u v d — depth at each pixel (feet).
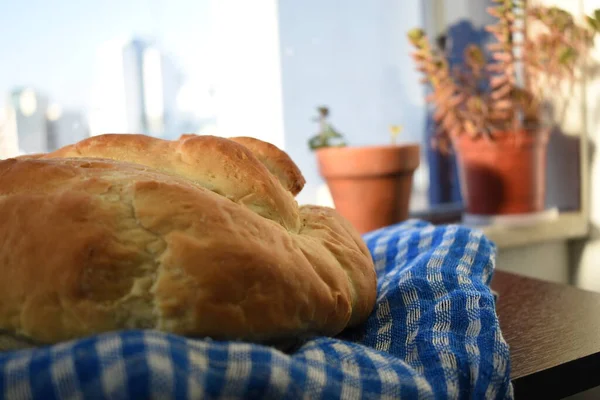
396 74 3.34
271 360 1.05
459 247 1.84
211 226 1.16
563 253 3.39
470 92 3.12
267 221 1.32
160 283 1.12
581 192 3.27
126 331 0.96
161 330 1.12
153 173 1.27
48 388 0.88
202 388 0.97
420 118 3.45
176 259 1.12
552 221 3.15
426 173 3.49
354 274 1.53
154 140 1.49
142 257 1.13
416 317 1.54
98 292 1.09
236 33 2.94
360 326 1.64
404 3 3.32
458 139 3.10
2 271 1.12
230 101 2.97
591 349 1.63
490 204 3.08
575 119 3.26
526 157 3.03
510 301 2.00
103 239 1.10
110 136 1.49
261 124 3.03
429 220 3.39
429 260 1.75
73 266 1.08
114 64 2.75
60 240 1.10
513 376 1.46
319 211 1.74
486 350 1.35
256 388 1.02
